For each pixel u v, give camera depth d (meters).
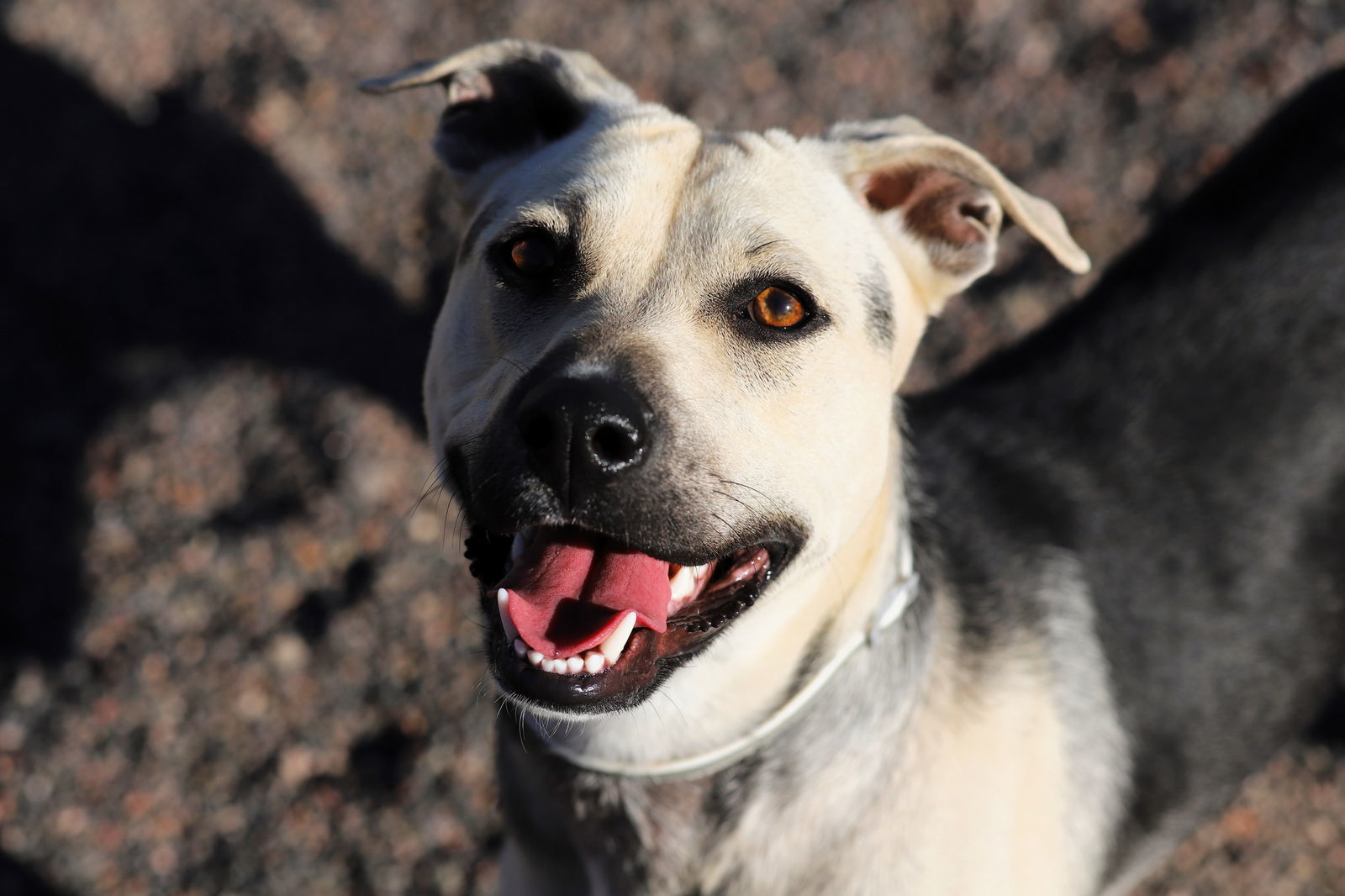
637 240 0.68
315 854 0.92
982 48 1.29
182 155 1.31
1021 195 0.73
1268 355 0.83
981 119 1.25
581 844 0.75
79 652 0.98
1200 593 0.81
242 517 1.05
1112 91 1.25
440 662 0.97
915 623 0.73
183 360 1.16
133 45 1.40
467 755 0.94
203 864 0.92
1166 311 0.86
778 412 0.68
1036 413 0.84
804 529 0.68
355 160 1.28
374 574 1.01
